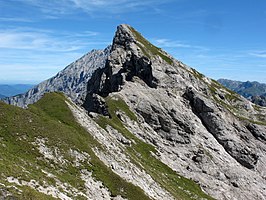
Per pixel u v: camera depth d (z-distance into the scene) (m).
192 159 104.12
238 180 102.69
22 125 55.91
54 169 50.69
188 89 130.00
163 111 112.00
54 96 79.06
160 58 152.75
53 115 71.69
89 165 56.66
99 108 102.75
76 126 69.12
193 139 110.25
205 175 99.12
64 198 42.25
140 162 81.12
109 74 145.75
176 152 103.25
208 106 123.44
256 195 100.69
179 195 78.75
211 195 92.31
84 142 62.62
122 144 86.88
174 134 108.31
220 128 121.31
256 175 112.69
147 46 162.50
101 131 79.12
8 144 50.38
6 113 56.69
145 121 109.31
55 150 55.00
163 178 83.50
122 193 55.03
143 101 113.50
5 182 36.72
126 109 108.12
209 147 111.44
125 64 143.75
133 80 129.50
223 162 107.69
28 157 49.97
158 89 125.38
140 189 59.09
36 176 43.62
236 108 184.62
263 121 174.12
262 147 125.75
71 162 54.97
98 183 54.03
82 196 46.72
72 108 76.88
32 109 70.19
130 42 155.50
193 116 120.75
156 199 62.62
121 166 65.44
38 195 37.50
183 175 94.25
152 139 102.19
